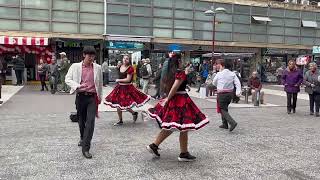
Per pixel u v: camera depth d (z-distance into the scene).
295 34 34.25
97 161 6.34
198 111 6.38
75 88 6.62
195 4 29.91
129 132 8.99
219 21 30.77
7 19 25.14
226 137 8.67
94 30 27.12
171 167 6.06
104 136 8.48
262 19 32.16
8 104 14.02
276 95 21.36
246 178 5.57
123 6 27.72
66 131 8.94
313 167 6.25
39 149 7.11
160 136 6.54
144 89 17.61
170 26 29.17
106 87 22.88
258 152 7.22
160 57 28.97
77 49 27.05
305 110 14.61
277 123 11.08
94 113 6.71
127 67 9.95
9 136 8.30
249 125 10.57
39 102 14.82
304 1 35.12
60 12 26.25
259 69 32.59
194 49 30.03
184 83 6.28
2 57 25.00
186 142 6.42
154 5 28.59
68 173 5.65
